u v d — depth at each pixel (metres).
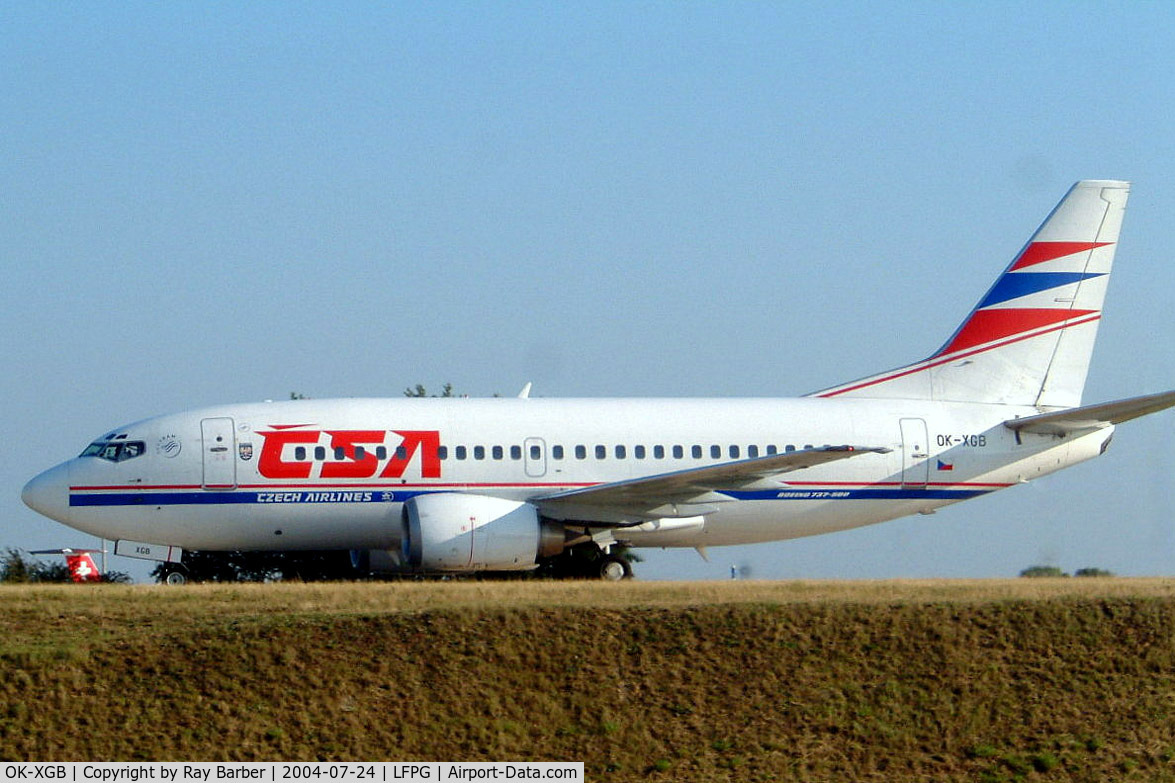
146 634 57.53
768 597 64.75
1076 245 92.69
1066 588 70.00
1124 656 59.50
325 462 82.38
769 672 57.19
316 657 56.22
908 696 56.62
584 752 53.16
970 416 90.81
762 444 87.50
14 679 53.69
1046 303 92.44
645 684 56.25
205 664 55.47
